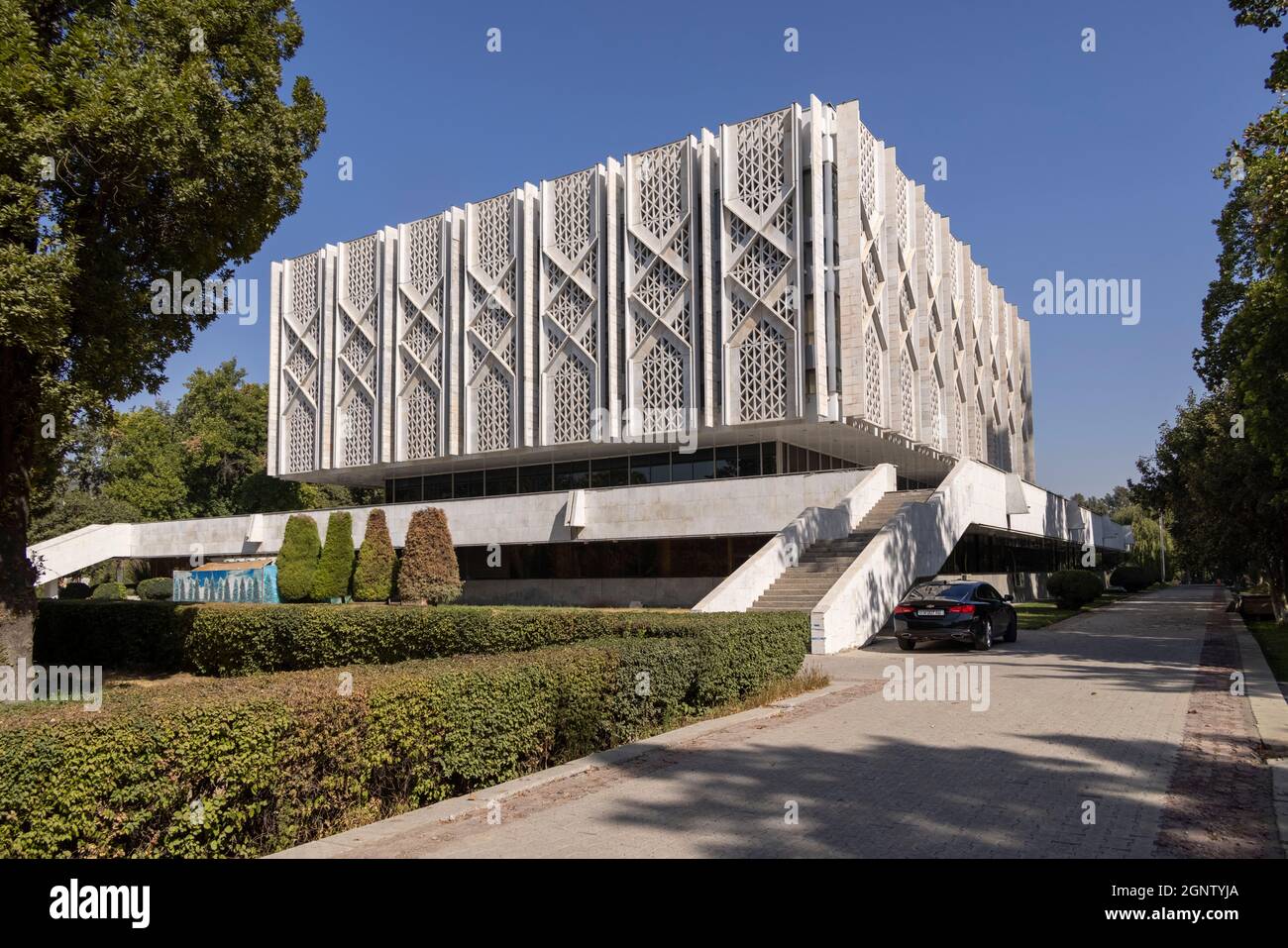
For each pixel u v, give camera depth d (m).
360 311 41.28
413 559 29.48
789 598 19.73
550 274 34.72
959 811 5.91
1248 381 14.73
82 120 9.88
